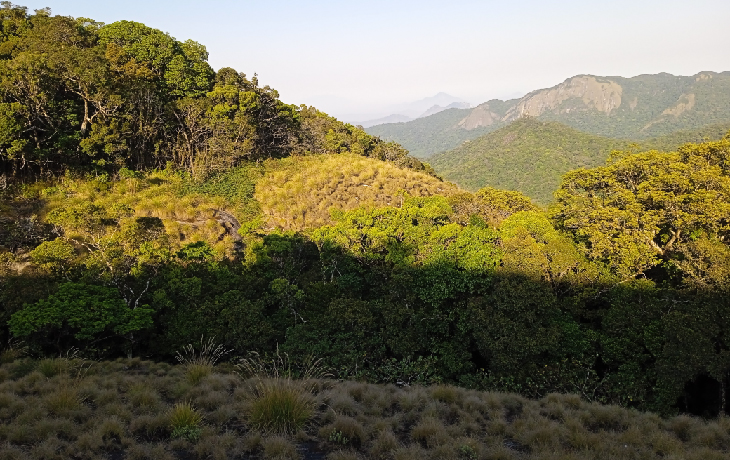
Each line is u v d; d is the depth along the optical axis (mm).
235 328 14289
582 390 12859
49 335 13227
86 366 10430
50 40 28312
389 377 13086
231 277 17547
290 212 27047
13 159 22688
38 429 6215
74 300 13391
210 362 11703
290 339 14281
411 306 15938
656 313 13945
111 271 15625
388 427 7441
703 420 9898
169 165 29438
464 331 14938
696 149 17984
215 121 30703
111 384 8695
